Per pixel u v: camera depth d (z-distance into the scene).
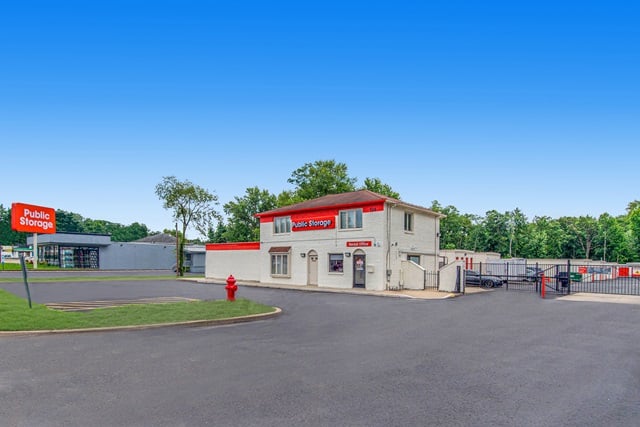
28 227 48.56
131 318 13.41
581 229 87.19
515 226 80.75
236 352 9.42
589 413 5.96
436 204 79.06
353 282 29.61
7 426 5.36
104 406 6.05
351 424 5.48
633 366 8.45
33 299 20.05
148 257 63.84
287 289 29.73
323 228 31.66
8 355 9.02
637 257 82.19
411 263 28.95
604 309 17.64
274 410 5.93
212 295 23.30
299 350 9.67
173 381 7.22
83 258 58.09
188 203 47.75
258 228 62.16
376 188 54.78
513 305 19.22
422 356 9.16
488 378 7.55
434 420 5.64
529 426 5.49
